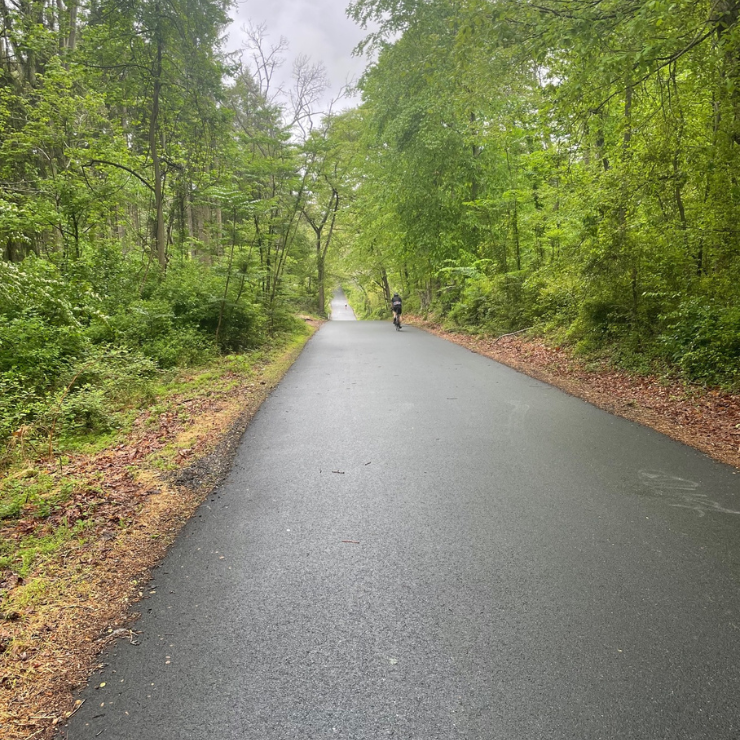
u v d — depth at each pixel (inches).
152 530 149.0
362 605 112.6
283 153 726.5
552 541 139.5
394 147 773.3
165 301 469.7
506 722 81.6
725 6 242.7
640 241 369.1
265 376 390.9
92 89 621.6
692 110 324.8
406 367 440.5
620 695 86.6
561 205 550.0
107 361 328.5
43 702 86.7
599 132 387.5
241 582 122.3
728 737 78.6
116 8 503.2
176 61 562.9
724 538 139.9
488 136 626.8
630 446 218.7
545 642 99.8
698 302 320.2
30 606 113.7
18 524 154.5
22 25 545.0
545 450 214.8
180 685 90.3
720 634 101.6
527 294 603.2
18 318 303.3
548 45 241.1
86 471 197.6
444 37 335.9
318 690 88.7
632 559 129.9
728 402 263.1
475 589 118.0
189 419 267.1
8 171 537.3
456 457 207.9
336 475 190.5
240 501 168.7
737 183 304.2
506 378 382.9
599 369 375.9
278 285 710.5
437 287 1053.2
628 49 240.1
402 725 81.3
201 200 670.5
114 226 792.3
